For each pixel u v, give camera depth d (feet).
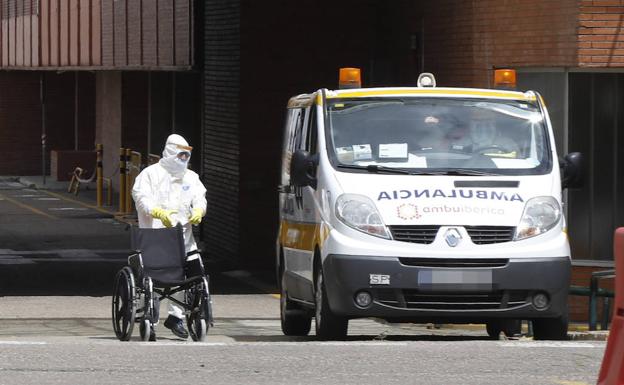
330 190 92.63
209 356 76.74
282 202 111.14
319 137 96.27
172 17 221.46
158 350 79.20
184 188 98.94
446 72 154.92
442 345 81.97
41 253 197.98
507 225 90.07
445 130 96.63
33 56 328.90
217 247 194.49
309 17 182.39
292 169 96.02
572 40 136.77
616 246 62.03
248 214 183.21
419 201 90.48
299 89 183.01
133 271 95.66
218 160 193.06
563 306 91.56
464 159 94.79
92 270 178.19
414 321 93.97
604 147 140.56
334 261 89.76
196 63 209.87
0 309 135.64
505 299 89.66
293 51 182.39
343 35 182.70
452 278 88.58
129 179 256.73
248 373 70.85
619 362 60.80
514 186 92.58
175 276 94.58
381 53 179.73
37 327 120.26
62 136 356.38
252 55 181.78
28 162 358.64
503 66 144.56
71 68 295.89
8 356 76.18
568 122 140.77
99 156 280.92
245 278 173.47
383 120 97.09
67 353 77.51
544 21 139.85
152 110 288.51
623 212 140.15
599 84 140.46
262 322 129.39
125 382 67.87
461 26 151.23
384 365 73.72
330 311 91.81
